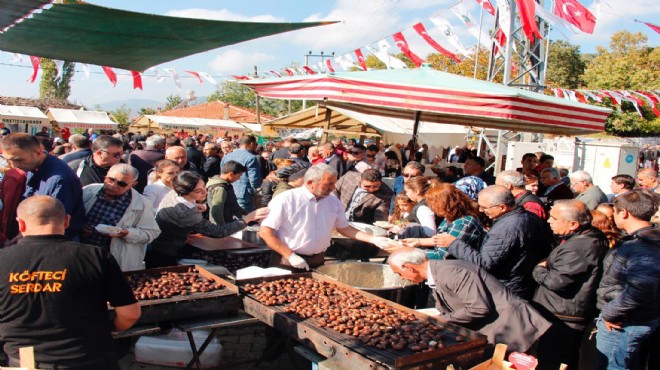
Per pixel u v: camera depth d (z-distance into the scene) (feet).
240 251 16.21
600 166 43.21
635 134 124.57
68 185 12.23
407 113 29.89
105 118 108.78
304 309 11.36
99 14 8.96
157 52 12.00
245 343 16.79
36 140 12.08
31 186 12.25
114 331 9.63
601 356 12.23
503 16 36.45
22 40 10.78
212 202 18.66
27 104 115.34
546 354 12.75
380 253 18.24
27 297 7.86
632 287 11.25
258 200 29.07
